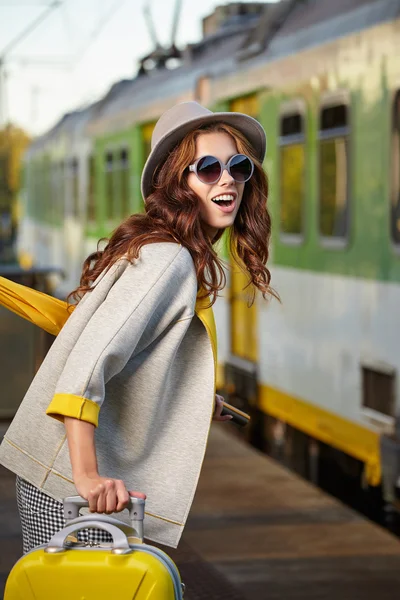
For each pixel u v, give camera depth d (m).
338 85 6.96
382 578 4.62
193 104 2.30
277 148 8.16
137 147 11.80
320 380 7.42
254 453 7.29
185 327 2.08
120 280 2.05
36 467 2.12
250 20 10.87
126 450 2.11
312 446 8.48
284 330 8.13
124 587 1.88
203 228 2.26
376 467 6.50
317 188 7.38
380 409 6.45
